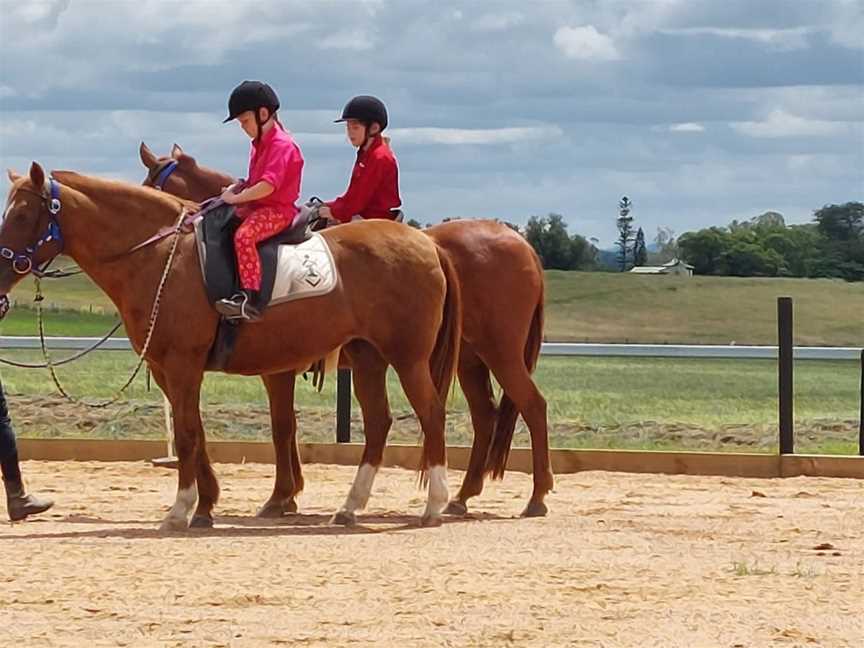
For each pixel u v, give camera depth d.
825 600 9.43
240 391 24.77
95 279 12.19
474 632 8.53
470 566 10.41
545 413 13.37
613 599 9.40
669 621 8.84
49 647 8.16
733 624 8.78
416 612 8.98
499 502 14.17
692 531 12.17
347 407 17.25
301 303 12.30
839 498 14.46
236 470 16.53
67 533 11.92
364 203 13.58
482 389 13.73
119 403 21.80
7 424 12.43
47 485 15.20
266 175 12.09
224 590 9.50
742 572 10.26
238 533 11.98
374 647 8.20
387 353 12.67
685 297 65.31
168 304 12.03
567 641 8.38
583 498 14.46
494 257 13.30
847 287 67.94
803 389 29.14
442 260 12.91
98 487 15.08
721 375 32.25
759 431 20.34
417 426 20.70
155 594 9.39
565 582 9.90
